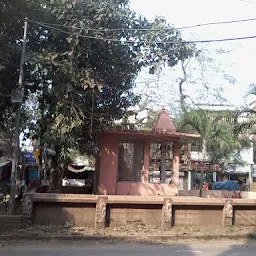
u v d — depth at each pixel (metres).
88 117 14.65
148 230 11.93
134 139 15.95
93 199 11.73
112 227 11.92
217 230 12.56
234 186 29.72
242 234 12.12
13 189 11.67
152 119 24.91
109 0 13.58
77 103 13.87
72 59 13.19
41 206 11.48
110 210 12.00
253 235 12.19
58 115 13.62
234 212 13.40
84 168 27.48
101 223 11.70
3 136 26.06
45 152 16.42
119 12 13.39
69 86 13.37
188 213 12.75
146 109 24.25
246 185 36.94
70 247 9.75
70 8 13.01
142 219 12.25
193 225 12.76
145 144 15.93
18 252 8.88
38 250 9.20
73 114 13.62
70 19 13.06
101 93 15.12
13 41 13.55
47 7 13.33
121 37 14.02
